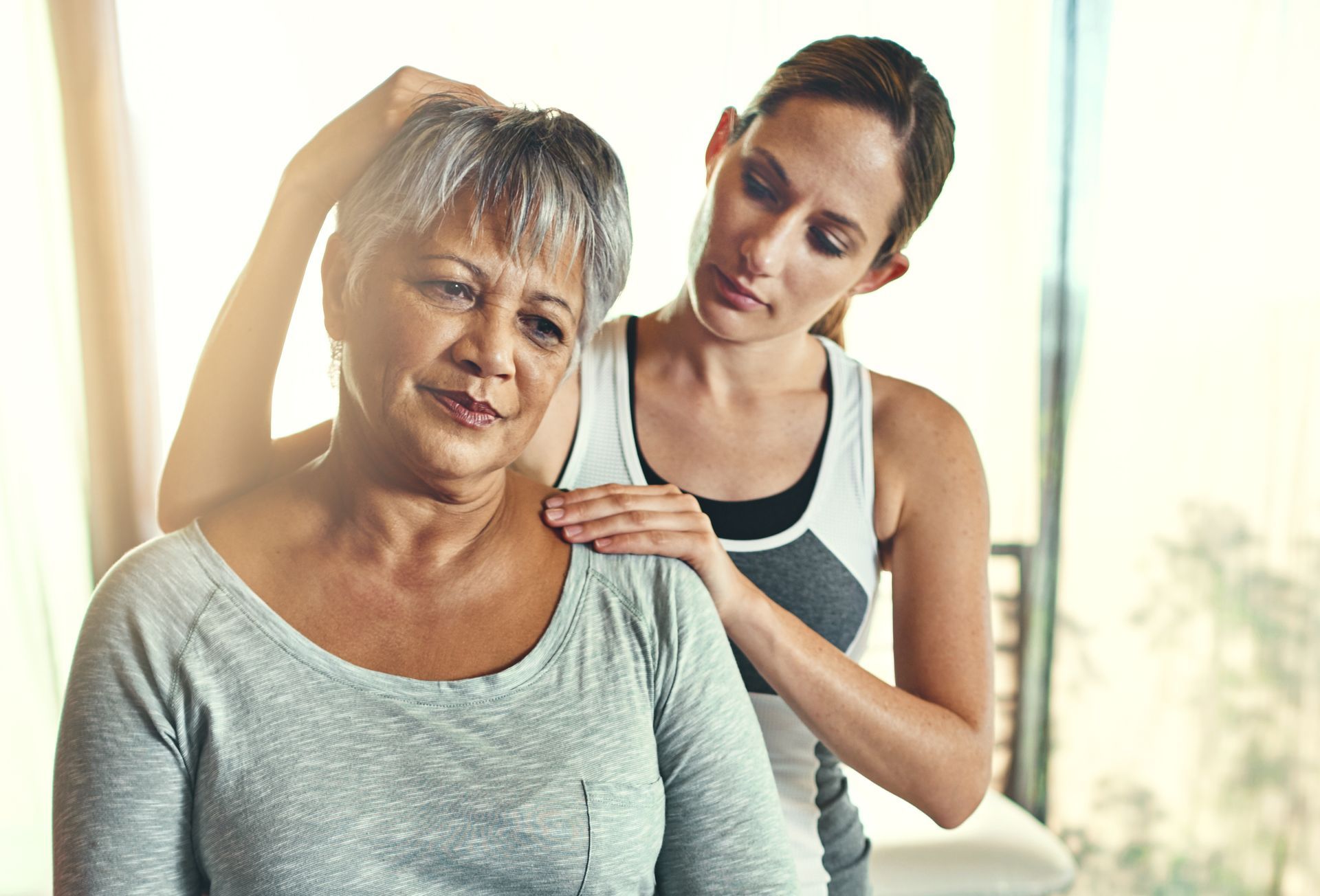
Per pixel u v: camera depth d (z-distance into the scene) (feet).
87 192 7.61
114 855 2.17
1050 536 8.95
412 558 2.37
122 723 2.20
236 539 2.38
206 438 3.06
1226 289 8.87
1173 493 9.00
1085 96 8.61
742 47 8.20
